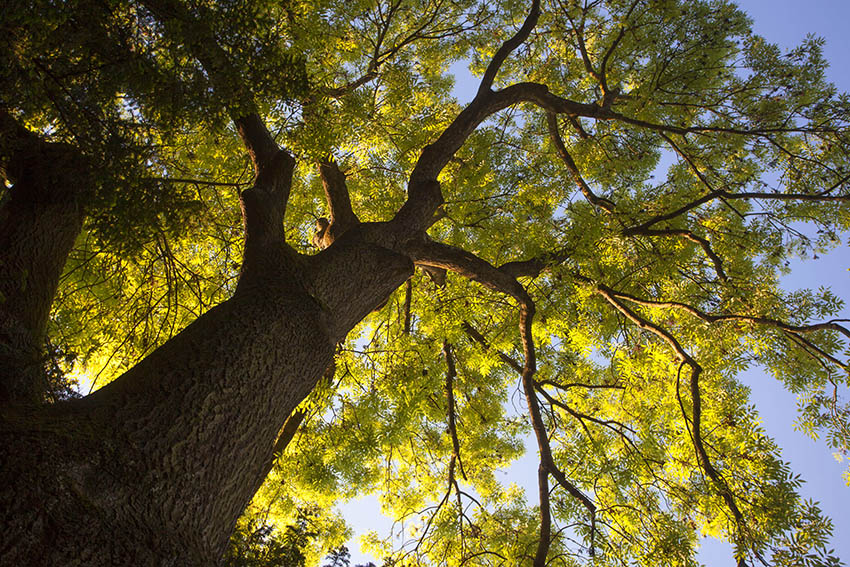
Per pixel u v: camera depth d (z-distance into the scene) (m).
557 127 7.54
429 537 6.50
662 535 5.32
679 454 5.86
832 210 6.67
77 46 3.11
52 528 1.89
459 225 7.07
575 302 6.56
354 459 6.23
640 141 7.72
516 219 6.95
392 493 8.41
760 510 4.77
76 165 3.57
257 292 3.51
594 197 7.01
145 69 3.21
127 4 3.19
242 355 2.98
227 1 3.19
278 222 4.33
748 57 7.05
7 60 2.92
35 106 3.20
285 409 3.17
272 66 3.49
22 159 3.68
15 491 1.92
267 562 4.23
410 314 7.73
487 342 7.18
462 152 7.07
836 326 5.22
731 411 6.16
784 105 6.91
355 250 4.40
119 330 5.90
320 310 3.67
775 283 6.62
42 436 2.17
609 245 6.20
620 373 7.09
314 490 6.81
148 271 5.58
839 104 6.36
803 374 6.07
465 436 8.23
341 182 6.11
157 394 2.61
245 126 4.91
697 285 6.98
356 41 7.28
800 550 4.43
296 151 4.52
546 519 4.88
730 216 7.21
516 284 5.67
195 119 3.57
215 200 6.36
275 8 5.03
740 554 4.57
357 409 6.40
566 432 7.24
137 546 2.05
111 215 3.51
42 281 3.42
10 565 1.74
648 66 7.43
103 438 2.30
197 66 3.40
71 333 5.53
